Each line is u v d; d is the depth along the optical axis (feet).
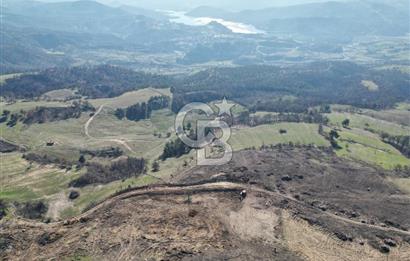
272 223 320.70
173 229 298.56
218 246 284.00
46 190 490.90
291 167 463.42
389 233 329.52
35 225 318.45
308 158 509.35
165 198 344.69
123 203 335.88
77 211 426.10
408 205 391.65
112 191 456.86
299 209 348.38
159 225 302.86
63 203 453.17
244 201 347.56
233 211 330.75
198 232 296.71
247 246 288.71
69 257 275.39
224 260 269.64
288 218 330.75
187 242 285.23
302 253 289.53
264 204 346.33
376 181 442.50
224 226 308.40
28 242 296.71
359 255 297.12
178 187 369.71
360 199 395.34
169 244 281.95
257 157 501.15
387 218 359.46
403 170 520.01
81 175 521.65
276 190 390.42
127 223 306.35
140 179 475.72
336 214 354.74
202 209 328.08
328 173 455.63
